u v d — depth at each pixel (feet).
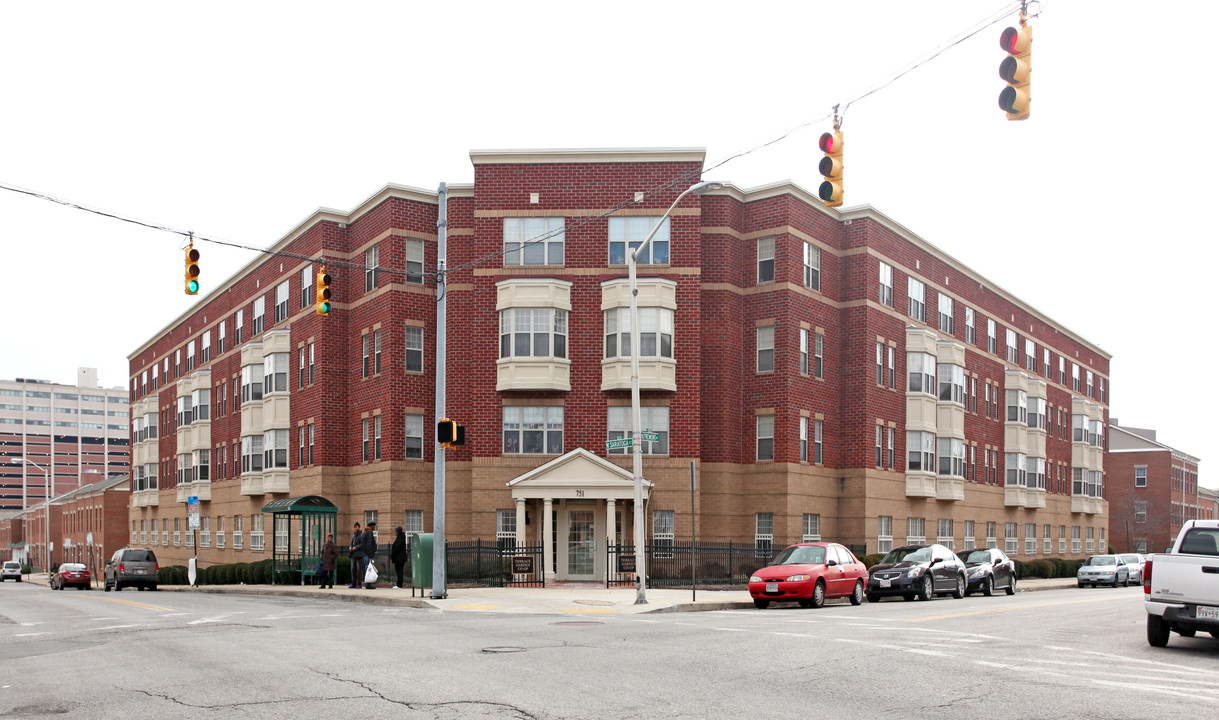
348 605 83.82
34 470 564.30
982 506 169.48
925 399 146.61
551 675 38.96
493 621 63.77
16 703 34.40
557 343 118.01
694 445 116.88
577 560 115.55
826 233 134.62
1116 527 302.86
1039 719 30.71
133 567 138.00
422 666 41.57
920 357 146.51
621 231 119.75
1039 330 201.87
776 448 123.85
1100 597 103.04
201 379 181.16
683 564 108.27
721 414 123.13
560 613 71.36
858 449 133.69
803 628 58.23
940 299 158.81
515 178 120.57
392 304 124.36
